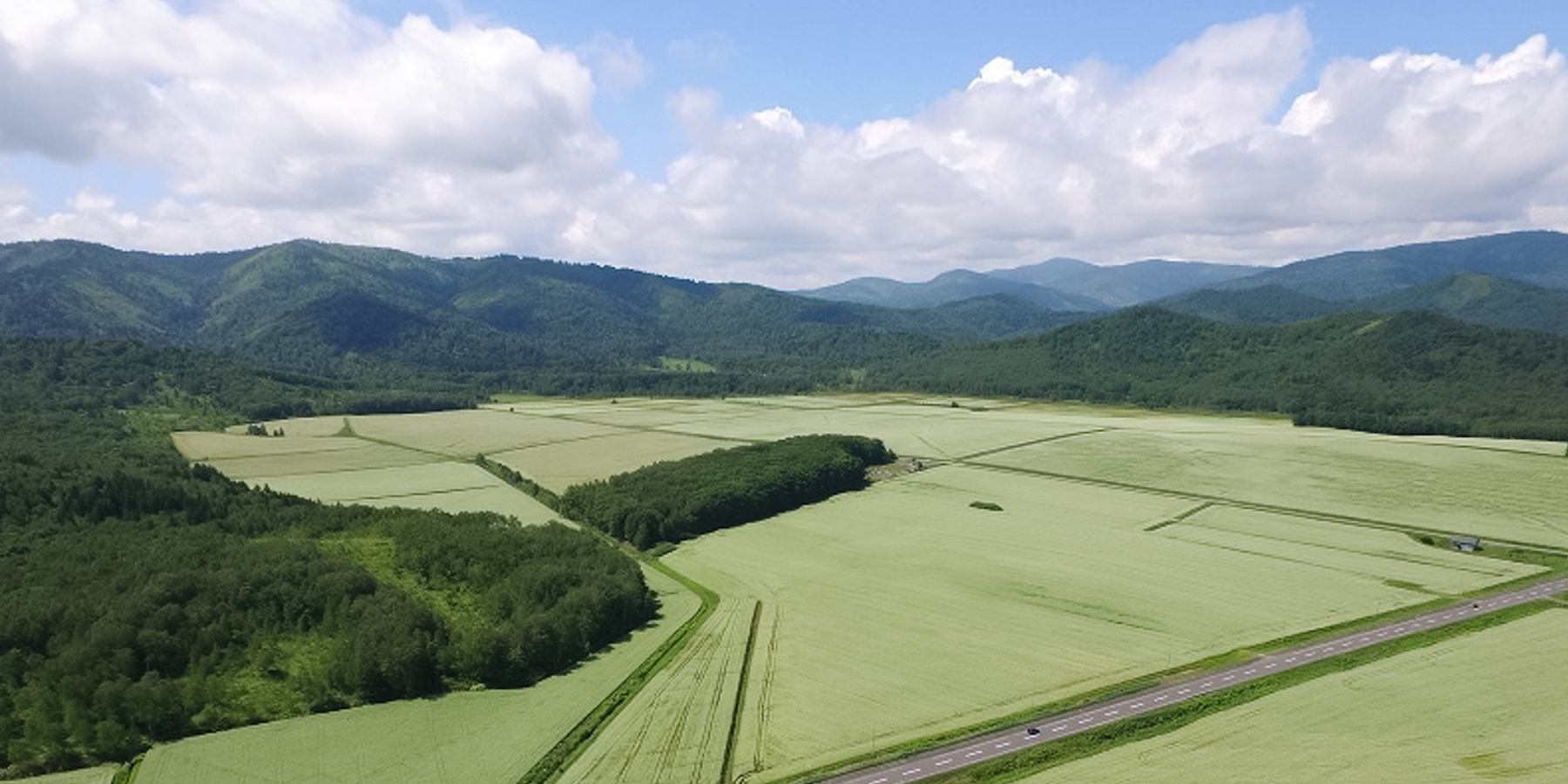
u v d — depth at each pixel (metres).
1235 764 80.12
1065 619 120.62
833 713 92.75
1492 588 132.62
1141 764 80.75
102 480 132.62
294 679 99.81
